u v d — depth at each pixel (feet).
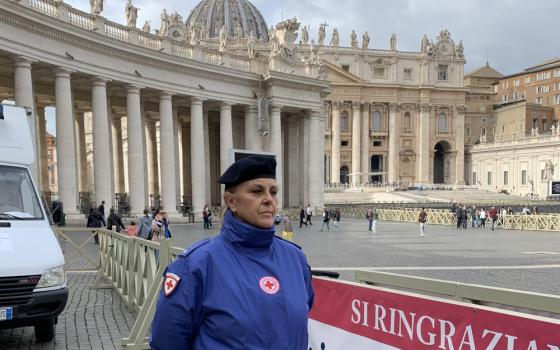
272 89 140.05
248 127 140.67
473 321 10.95
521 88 408.46
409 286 14.85
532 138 318.45
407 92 359.87
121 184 148.46
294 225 127.44
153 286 23.70
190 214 122.93
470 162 379.96
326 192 270.05
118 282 36.88
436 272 47.39
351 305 14.76
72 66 98.12
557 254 63.93
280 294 8.17
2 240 23.13
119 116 147.33
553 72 380.37
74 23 100.22
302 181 153.89
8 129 28.66
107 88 117.80
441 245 76.02
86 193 125.18
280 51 143.33
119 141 148.46
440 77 370.94
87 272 46.85
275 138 140.97
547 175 295.28
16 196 26.48
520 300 11.32
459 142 368.89
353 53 354.74
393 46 362.12
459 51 373.20
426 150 361.10
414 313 12.51
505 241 84.84
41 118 124.47
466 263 54.29
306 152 152.66
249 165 8.41
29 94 89.30
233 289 7.95
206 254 8.20
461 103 369.71
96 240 65.98
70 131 97.25
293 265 8.94
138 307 28.89
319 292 16.30
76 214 95.20
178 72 122.42
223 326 7.73
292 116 161.79
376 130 356.38
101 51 104.12
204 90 128.88
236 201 8.51
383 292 13.56
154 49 115.14
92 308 32.04
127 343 23.66
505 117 387.75
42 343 24.41
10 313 21.48
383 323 13.56
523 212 158.30
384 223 141.90
